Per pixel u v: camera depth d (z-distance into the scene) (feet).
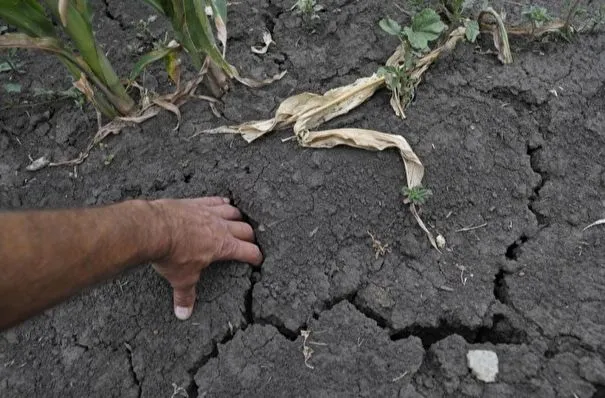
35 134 6.71
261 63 6.80
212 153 6.25
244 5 7.25
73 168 6.45
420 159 5.98
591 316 5.19
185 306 5.41
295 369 5.18
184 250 4.73
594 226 5.63
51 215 3.72
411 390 5.00
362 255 5.64
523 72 6.49
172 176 6.18
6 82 7.07
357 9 7.07
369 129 6.17
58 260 3.60
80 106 6.69
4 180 6.44
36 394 5.32
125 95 6.41
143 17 7.40
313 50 6.84
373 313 5.41
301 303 5.48
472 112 6.27
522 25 6.75
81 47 5.70
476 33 6.31
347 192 5.86
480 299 5.36
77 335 5.55
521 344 5.16
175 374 5.29
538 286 5.38
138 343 5.44
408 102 6.30
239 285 5.58
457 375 5.04
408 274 5.53
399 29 6.13
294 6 7.16
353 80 6.59
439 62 6.56
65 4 4.97
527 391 4.93
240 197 5.96
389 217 5.76
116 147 6.45
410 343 5.21
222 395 5.14
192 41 6.05
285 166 6.05
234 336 5.39
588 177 5.92
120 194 6.20
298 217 5.80
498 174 5.94
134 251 4.19
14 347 5.56
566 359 5.02
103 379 5.33
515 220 5.73
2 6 5.33
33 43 5.53
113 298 5.65
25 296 3.48
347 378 5.10
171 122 6.50
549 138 6.17
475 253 5.58
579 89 6.37
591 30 6.71
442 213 5.77
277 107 6.46
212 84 6.46
